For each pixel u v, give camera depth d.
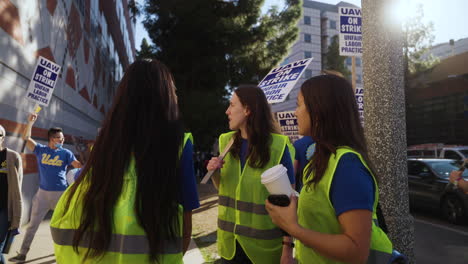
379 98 3.06
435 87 39.69
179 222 1.22
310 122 1.38
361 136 1.34
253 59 17.17
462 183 2.67
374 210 1.31
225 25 15.70
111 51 27.25
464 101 36.25
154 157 1.18
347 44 4.92
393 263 1.50
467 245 5.58
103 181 1.16
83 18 14.82
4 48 6.48
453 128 37.31
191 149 1.30
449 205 7.25
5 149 3.55
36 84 4.78
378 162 3.03
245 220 2.28
